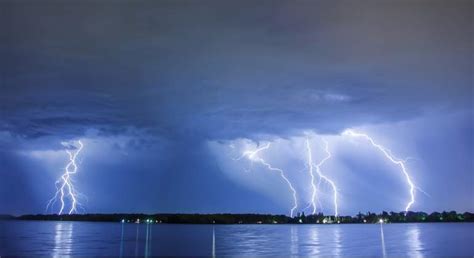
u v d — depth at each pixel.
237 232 69.81
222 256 25.23
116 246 33.22
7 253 25.52
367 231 68.00
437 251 27.81
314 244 36.31
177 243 38.75
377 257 24.33
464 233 55.69
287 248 31.95
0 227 75.19
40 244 34.00
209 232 71.62
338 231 70.50
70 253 26.11
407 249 29.59
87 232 61.69
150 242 40.19
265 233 64.88
